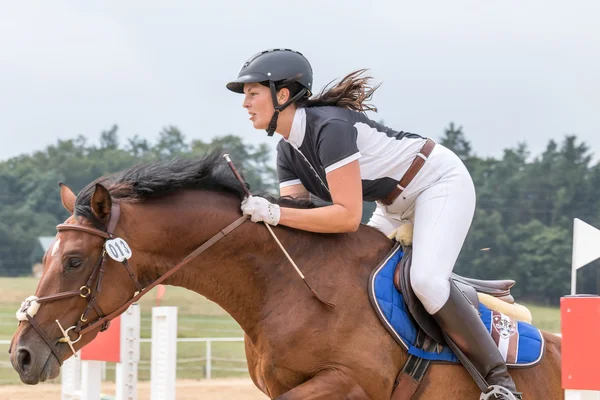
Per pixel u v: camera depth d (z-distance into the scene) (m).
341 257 4.91
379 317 4.76
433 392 4.88
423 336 4.87
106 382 16.70
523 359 5.16
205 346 23.83
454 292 4.83
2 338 21.94
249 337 4.86
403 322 4.81
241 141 54.09
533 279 44.09
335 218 4.74
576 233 6.29
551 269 44.12
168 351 7.05
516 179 50.22
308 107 5.03
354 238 5.05
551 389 5.27
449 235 4.91
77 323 4.46
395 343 4.79
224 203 4.87
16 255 58.81
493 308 5.36
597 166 51.12
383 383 4.69
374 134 5.00
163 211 4.71
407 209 5.19
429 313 4.84
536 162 51.78
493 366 4.84
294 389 4.51
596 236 6.20
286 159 5.41
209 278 4.82
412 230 5.14
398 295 4.88
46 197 67.25
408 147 5.07
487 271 44.31
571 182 49.53
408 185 5.05
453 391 4.93
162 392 7.05
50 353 4.37
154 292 36.91
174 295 37.53
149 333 25.94
